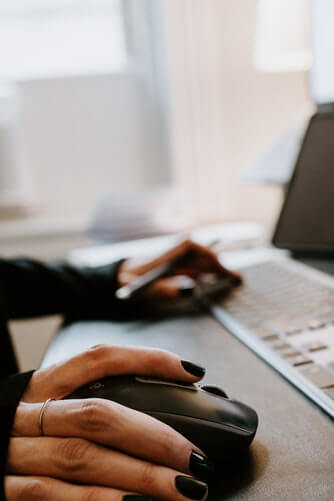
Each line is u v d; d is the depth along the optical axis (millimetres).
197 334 519
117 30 1391
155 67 1395
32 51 1388
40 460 308
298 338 451
